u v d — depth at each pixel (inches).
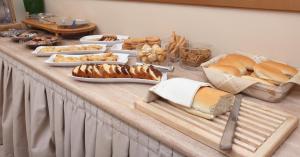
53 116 47.1
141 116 30.7
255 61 40.4
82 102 39.0
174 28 53.6
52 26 70.4
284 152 24.8
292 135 27.5
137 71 40.6
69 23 69.2
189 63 46.1
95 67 42.3
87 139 39.5
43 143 50.3
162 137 27.3
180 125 27.5
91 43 60.1
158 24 56.4
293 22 38.1
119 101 34.3
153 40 52.6
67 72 44.8
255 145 23.9
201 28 49.1
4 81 60.8
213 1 45.0
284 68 36.7
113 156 35.9
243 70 38.5
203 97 29.3
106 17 68.6
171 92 31.3
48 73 44.1
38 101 49.4
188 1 48.6
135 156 32.7
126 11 62.5
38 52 53.2
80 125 40.2
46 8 89.9
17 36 65.9
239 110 30.1
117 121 33.7
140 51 48.1
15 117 56.8
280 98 34.8
